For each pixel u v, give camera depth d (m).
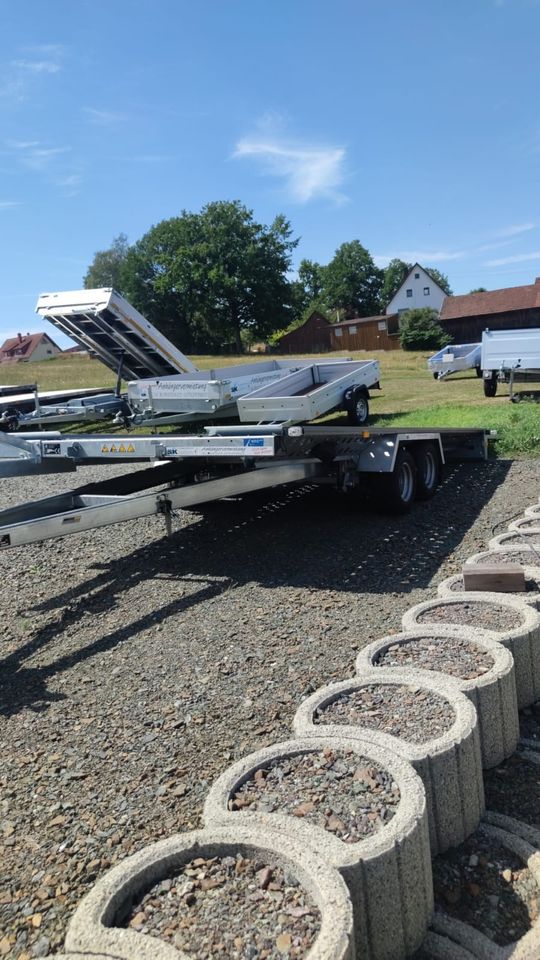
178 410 11.05
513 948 2.21
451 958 2.21
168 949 1.81
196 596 5.34
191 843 2.18
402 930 2.18
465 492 8.22
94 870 2.63
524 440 10.62
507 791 2.98
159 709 3.74
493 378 17.14
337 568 5.75
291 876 2.06
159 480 6.79
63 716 3.75
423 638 3.57
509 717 3.15
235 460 6.20
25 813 2.99
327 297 101.69
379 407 16.72
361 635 4.43
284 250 65.06
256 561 6.07
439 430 8.20
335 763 2.56
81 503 5.65
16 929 2.40
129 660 4.35
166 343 13.96
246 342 73.50
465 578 4.16
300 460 6.39
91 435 6.01
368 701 2.99
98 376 34.06
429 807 2.55
